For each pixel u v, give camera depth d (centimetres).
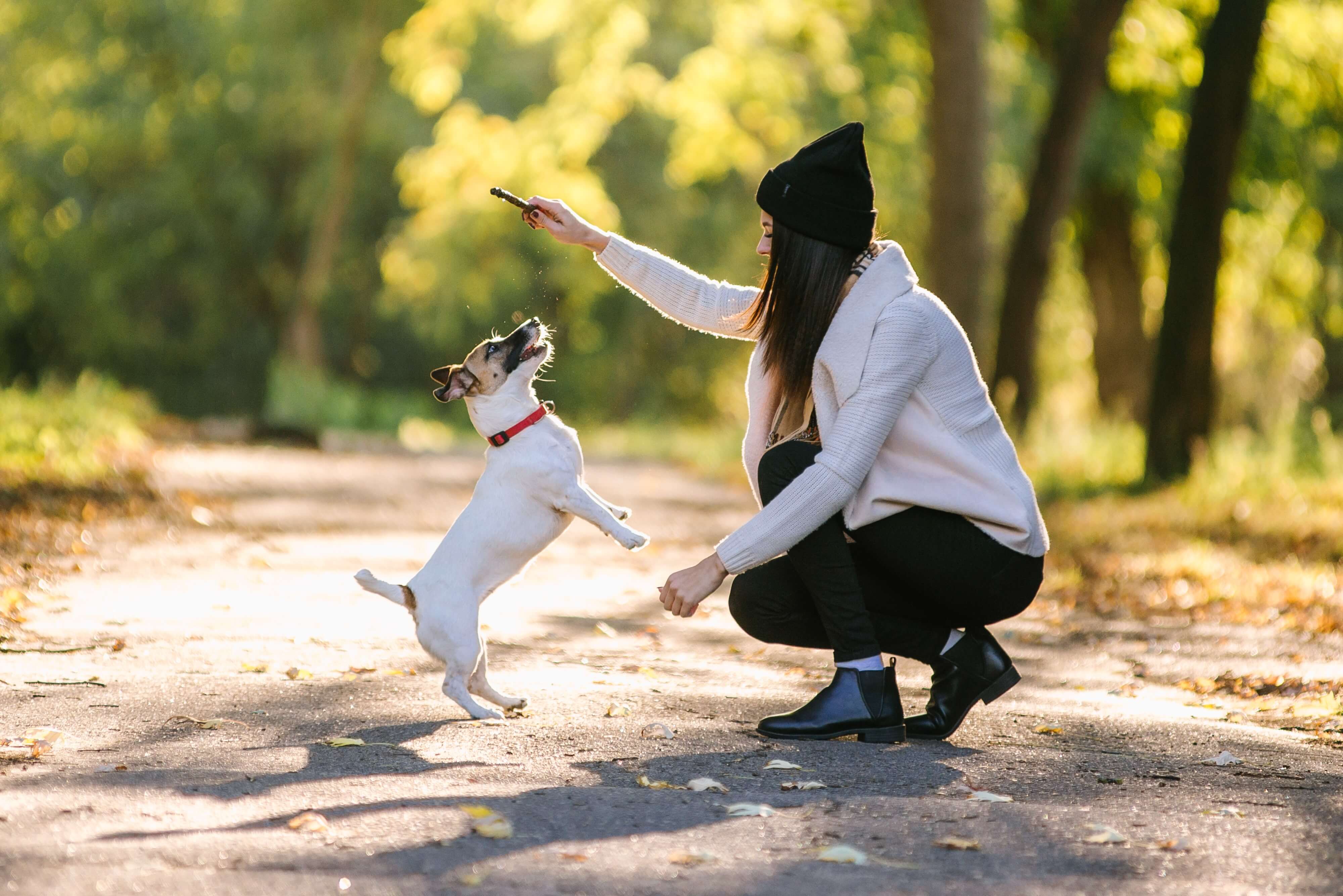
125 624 570
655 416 3597
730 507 1291
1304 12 1795
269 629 569
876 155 2059
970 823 304
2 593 627
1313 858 283
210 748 365
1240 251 2116
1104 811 318
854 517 368
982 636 395
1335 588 840
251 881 258
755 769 351
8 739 367
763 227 381
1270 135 1848
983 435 375
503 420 420
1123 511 1188
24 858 268
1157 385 1330
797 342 373
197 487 1146
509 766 351
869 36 2016
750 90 1995
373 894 253
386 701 432
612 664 529
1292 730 454
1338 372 2517
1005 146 1945
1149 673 580
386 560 819
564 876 264
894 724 384
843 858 275
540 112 2355
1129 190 1928
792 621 399
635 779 340
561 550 941
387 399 2616
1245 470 1284
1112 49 1603
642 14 2166
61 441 1251
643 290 433
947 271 1573
